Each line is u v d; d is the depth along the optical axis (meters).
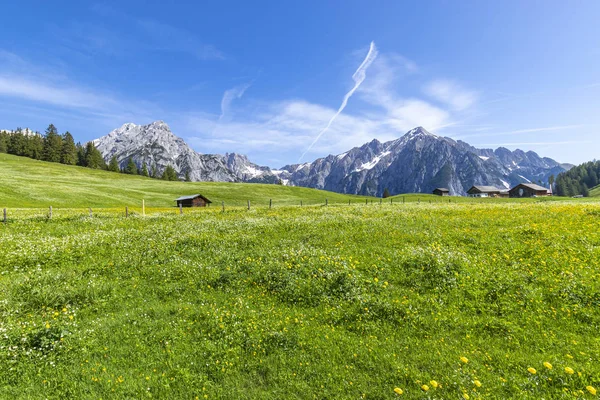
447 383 7.55
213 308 12.08
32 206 62.72
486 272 13.76
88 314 12.09
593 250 15.23
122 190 95.88
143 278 15.62
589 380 7.22
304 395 7.52
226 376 8.27
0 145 170.88
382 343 9.49
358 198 118.31
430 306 11.57
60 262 18.17
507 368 8.00
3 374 8.09
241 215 36.91
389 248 17.97
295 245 19.61
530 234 19.27
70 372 8.44
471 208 36.78
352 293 12.68
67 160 175.38
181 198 84.25
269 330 10.26
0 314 11.28
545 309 10.80
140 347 9.61
